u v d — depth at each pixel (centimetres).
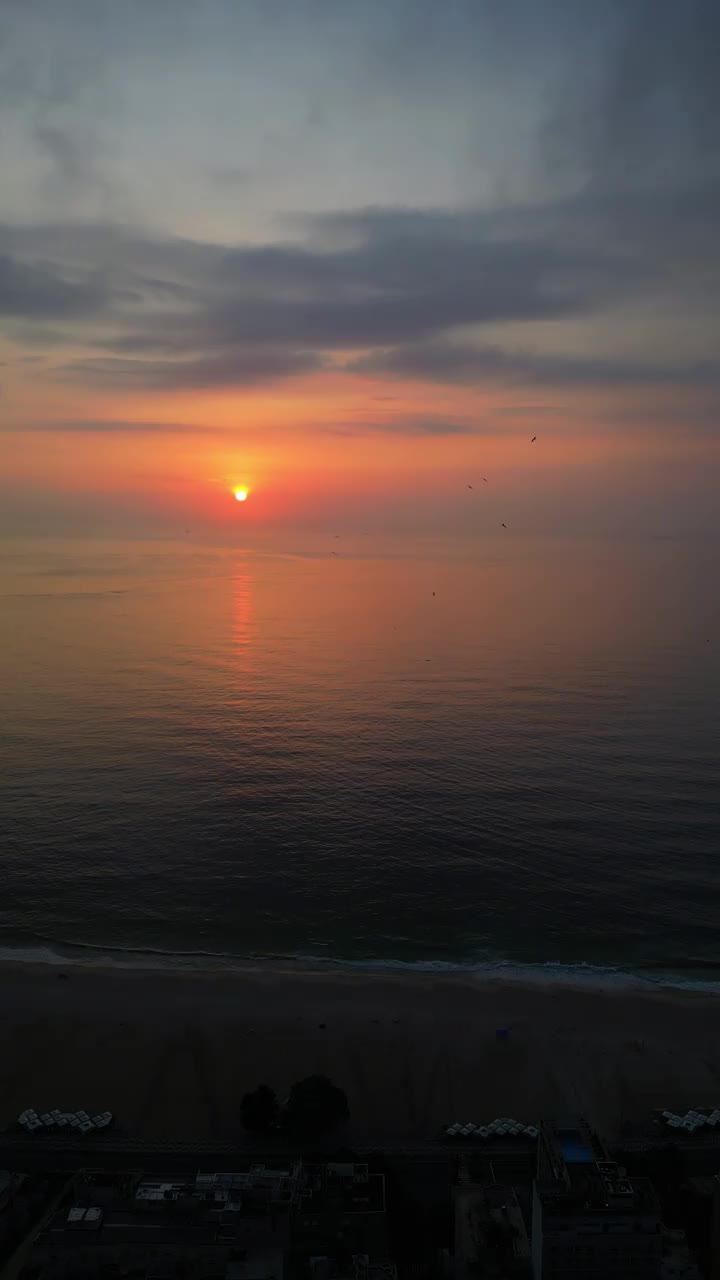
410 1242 8394
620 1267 7556
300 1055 11619
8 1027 12112
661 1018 12650
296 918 15575
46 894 16288
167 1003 12788
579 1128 8538
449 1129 10100
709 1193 8931
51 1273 7525
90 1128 10112
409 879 16975
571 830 19162
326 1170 8931
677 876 17100
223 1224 7694
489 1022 12438
